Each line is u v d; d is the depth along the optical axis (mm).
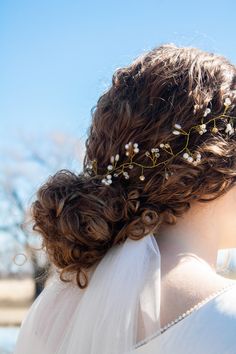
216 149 700
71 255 729
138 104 736
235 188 740
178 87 732
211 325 613
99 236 705
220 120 720
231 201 740
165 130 709
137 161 718
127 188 723
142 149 718
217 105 727
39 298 822
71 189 734
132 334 653
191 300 641
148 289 662
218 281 656
